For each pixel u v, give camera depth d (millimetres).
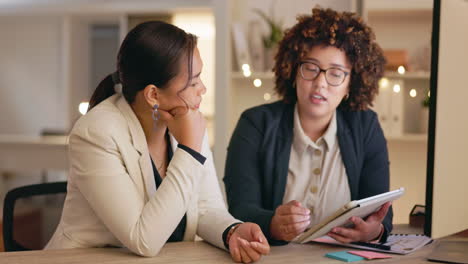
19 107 8047
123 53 1242
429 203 1077
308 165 1635
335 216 1159
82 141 1197
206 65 6809
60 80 7902
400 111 3129
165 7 6609
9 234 1616
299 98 1605
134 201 1183
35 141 4922
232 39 3252
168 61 1192
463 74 1094
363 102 1673
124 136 1235
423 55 3160
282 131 1643
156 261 1113
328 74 1570
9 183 6508
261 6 3258
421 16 3158
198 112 1238
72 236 1269
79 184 1201
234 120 3295
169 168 1193
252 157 1628
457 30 1072
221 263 1110
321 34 1562
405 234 1478
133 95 1263
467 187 1123
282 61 1703
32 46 7965
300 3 3160
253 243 1113
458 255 1174
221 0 3209
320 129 1639
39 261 1093
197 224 1360
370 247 1248
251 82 3285
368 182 1645
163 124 1291
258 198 1588
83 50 7848
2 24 8047
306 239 1247
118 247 1261
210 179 1444
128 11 6863
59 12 7230
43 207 4648
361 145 1640
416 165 2945
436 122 1057
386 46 3189
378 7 3145
